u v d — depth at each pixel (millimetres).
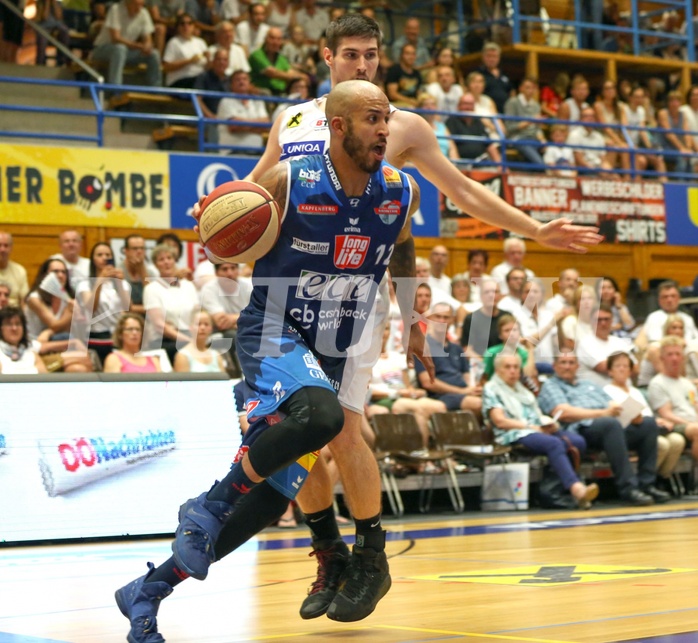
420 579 5348
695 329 14008
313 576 5777
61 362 9547
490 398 11227
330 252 3713
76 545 8398
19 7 16031
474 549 6996
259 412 3611
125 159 12727
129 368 9312
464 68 19484
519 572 5512
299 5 17703
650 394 12297
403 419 10609
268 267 3754
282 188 3625
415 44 18453
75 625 4152
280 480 3660
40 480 8500
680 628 3521
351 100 3553
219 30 15188
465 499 11836
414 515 10672
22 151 12164
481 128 16172
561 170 16797
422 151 4414
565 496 11039
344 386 3986
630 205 16609
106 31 15008
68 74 15367
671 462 11938
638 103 18641
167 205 12969
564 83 19203
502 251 15328
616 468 11203
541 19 19062
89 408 8828
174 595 5031
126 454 8867
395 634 3691
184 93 13695
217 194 3635
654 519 9281
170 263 10438
